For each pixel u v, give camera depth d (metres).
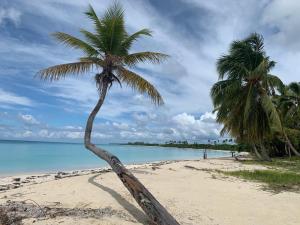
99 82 15.43
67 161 36.34
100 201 8.93
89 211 7.88
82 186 11.11
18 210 7.86
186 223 7.57
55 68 14.85
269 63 28.89
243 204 9.67
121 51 15.88
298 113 42.00
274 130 34.72
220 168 22.33
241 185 13.37
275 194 11.45
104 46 15.40
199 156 59.62
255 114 27.81
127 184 8.68
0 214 7.39
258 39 29.19
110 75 15.34
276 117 26.27
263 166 24.95
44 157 41.47
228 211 8.79
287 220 8.09
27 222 6.84
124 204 8.71
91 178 13.23
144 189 8.13
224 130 31.16
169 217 7.10
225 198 10.41
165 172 17.31
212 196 10.62
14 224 6.76
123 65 15.90
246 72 28.28
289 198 10.76
